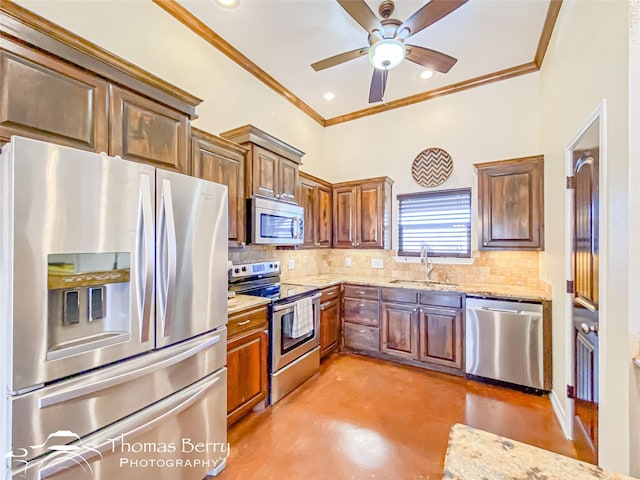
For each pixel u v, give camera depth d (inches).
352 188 155.9
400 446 76.5
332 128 178.4
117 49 82.0
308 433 81.7
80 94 56.5
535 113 125.6
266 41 109.5
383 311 134.3
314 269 168.7
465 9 93.0
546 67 110.4
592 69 65.2
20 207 39.9
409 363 129.5
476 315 113.5
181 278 60.1
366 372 121.4
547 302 101.9
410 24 78.9
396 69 126.3
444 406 96.0
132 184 51.9
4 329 40.4
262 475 67.1
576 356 79.0
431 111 148.4
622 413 51.0
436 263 144.8
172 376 58.6
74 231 44.7
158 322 56.1
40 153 41.6
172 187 58.6
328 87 142.1
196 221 63.6
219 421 69.1
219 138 92.1
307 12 95.0
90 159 46.7
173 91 72.7
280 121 143.8
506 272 130.4
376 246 148.6
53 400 42.4
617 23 53.3
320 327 127.3
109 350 48.8
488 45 111.3
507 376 107.8
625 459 50.2
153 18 90.7
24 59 49.3
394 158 158.7
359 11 76.3
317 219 151.6
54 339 45.4
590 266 67.9
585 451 74.0
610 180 55.4
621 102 51.8
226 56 114.7
